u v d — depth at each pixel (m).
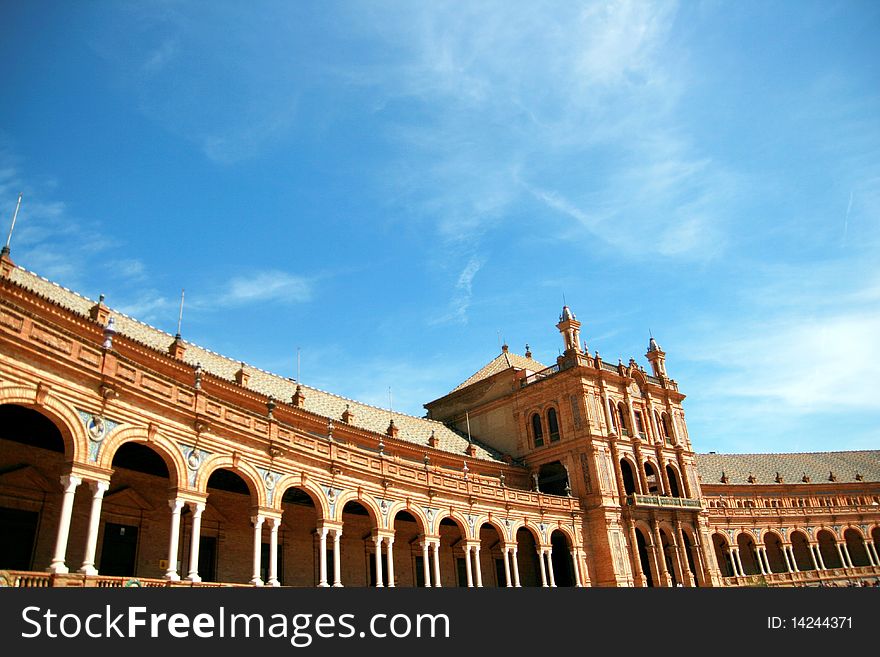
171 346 36.34
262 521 27.75
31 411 21.55
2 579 16.89
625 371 65.06
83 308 33.06
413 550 46.72
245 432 27.53
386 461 37.78
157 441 23.05
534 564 57.94
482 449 63.66
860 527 83.00
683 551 60.59
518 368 66.62
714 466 91.56
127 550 28.27
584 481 57.44
